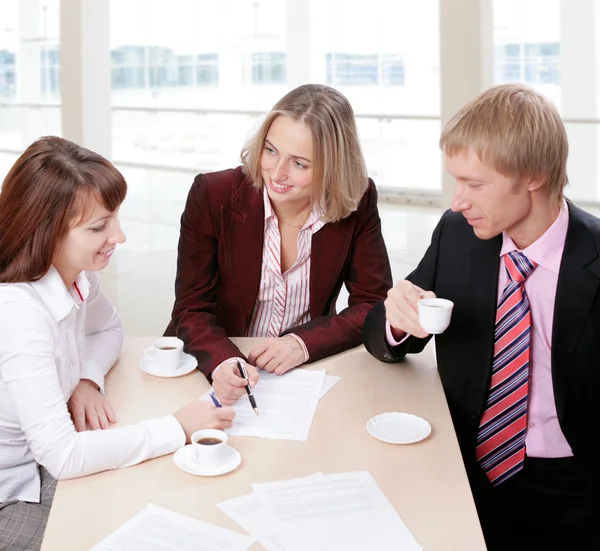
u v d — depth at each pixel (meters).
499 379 1.70
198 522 1.26
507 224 1.57
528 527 1.71
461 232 1.79
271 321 2.21
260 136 1.99
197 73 10.87
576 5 8.56
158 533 1.22
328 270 2.16
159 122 10.14
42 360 1.45
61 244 1.53
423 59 9.23
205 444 1.44
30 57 10.93
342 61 9.63
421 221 6.93
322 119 1.93
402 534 1.23
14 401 1.44
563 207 1.65
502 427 1.70
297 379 1.84
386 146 7.98
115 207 1.54
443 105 5.00
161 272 5.27
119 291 4.84
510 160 1.49
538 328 1.67
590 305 1.60
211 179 2.12
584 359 1.61
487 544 1.76
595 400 1.64
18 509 1.48
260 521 1.26
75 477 1.39
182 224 2.15
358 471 1.42
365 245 2.19
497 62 9.02
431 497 1.34
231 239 2.11
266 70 10.66
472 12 4.80
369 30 9.42
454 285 1.77
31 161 1.49
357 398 1.74
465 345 1.74
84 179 1.49
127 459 1.43
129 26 10.84
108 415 1.62
